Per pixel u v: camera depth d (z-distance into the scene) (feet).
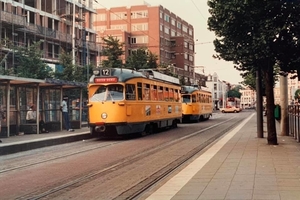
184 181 31.30
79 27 236.43
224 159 42.06
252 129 89.45
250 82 140.97
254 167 36.19
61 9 223.92
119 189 30.25
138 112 76.43
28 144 59.00
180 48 345.31
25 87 77.00
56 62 196.65
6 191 30.50
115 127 70.85
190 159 45.55
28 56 135.95
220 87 492.13
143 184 31.86
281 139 62.39
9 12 168.96
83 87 88.33
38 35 189.37
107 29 316.40
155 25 319.47
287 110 69.31
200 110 139.64
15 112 73.82
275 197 24.57
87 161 45.68
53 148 60.75
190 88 135.54
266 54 47.26
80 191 29.91
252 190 26.76
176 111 104.17
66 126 82.79
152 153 52.03
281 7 45.96
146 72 83.92
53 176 36.50
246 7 45.78
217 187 28.22
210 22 50.24
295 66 50.67
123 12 326.44
